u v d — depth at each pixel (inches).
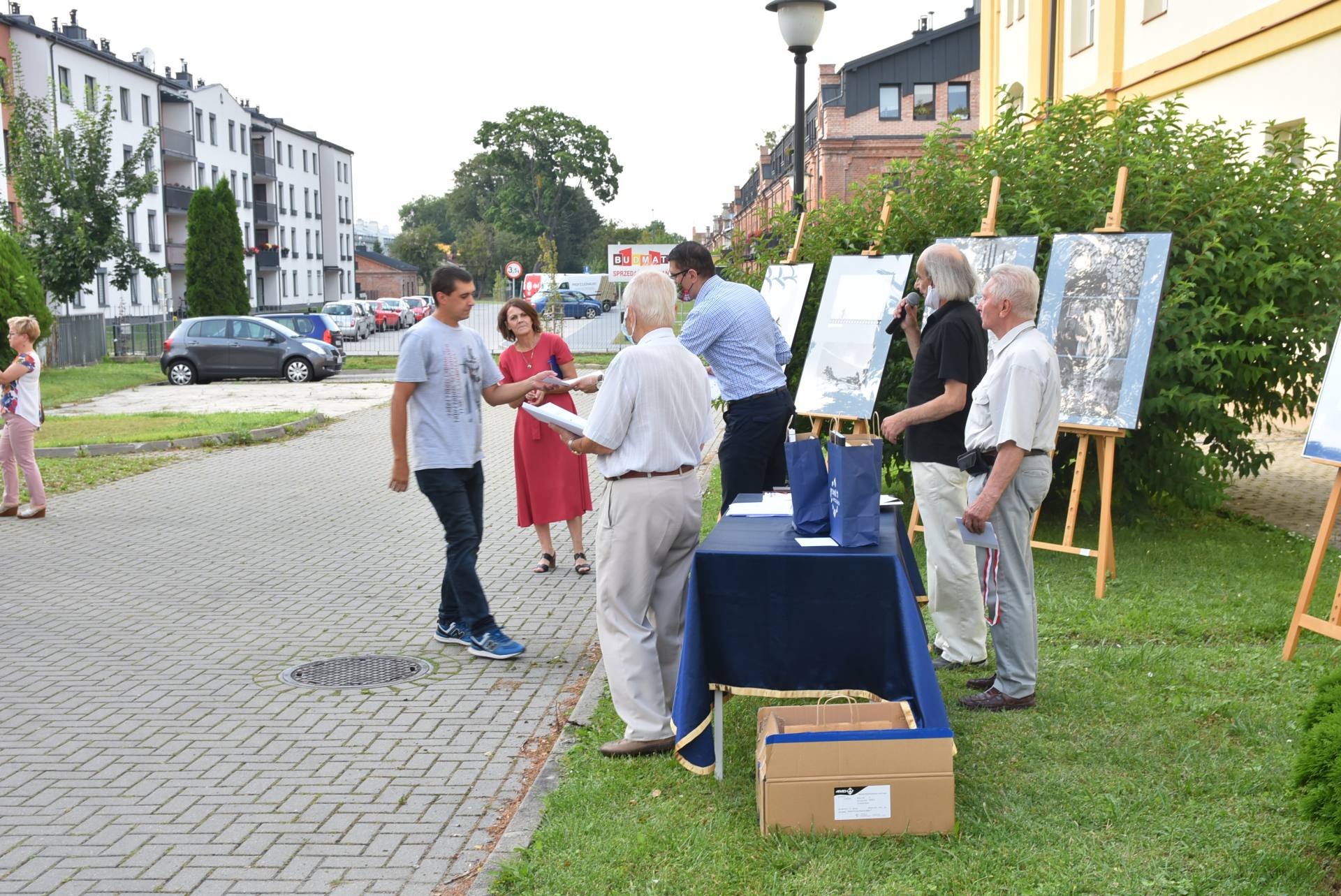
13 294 1019.3
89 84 1953.7
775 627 163.3
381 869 147.3
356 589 306.2
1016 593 187.8
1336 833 129.0
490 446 622.2
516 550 355.3
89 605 290.8
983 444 186.1
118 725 203.0
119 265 1312.7
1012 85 936.3
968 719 185.2
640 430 176.2
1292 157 343.9
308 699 216.5
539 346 316.8
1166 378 309.6
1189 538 324.5
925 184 348.5
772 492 211.3
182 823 161.8
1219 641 227.8
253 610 285.0
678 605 185.8
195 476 520.1
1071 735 178.4
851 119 1739.7
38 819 163.6
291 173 3157.0
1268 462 322.7
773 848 143.6
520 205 3668.8
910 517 326.3
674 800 160.2
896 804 145.6
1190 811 150.4
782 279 358.3
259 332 1120.2
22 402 412.5
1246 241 311.6
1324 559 294.8
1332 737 133.5
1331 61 493.0
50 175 1250.6
